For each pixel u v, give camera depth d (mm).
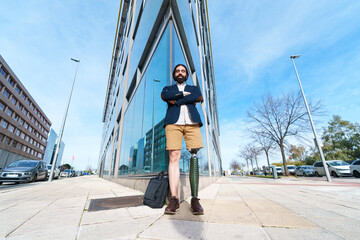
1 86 34000
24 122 45969
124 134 6961
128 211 1885
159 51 3801
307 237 1112
